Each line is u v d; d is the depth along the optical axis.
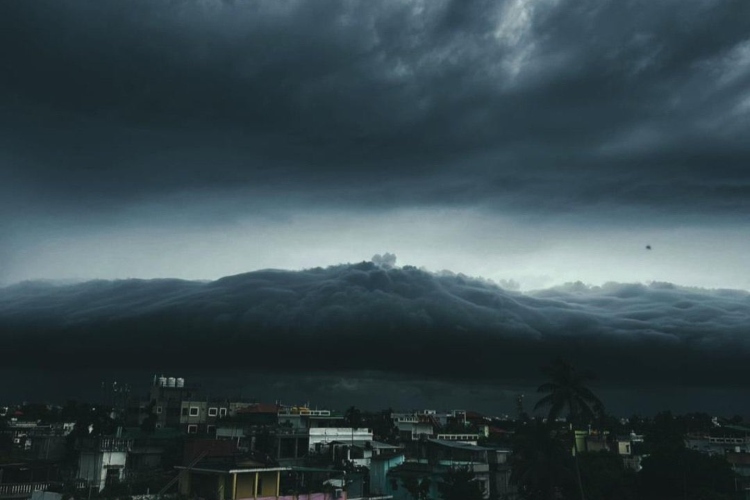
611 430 119.44
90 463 66.19
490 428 145.50
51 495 51.34
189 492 52.84
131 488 56.31
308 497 56.78
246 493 52.72
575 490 76.56
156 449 76.25
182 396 120.75
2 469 55.91
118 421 109.44
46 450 75.75
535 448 70.06
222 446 61.56
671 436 116.25
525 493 73.75
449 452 88.12
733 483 82.38
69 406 123.31
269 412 124.81
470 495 70.94
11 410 146.88
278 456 85.81
